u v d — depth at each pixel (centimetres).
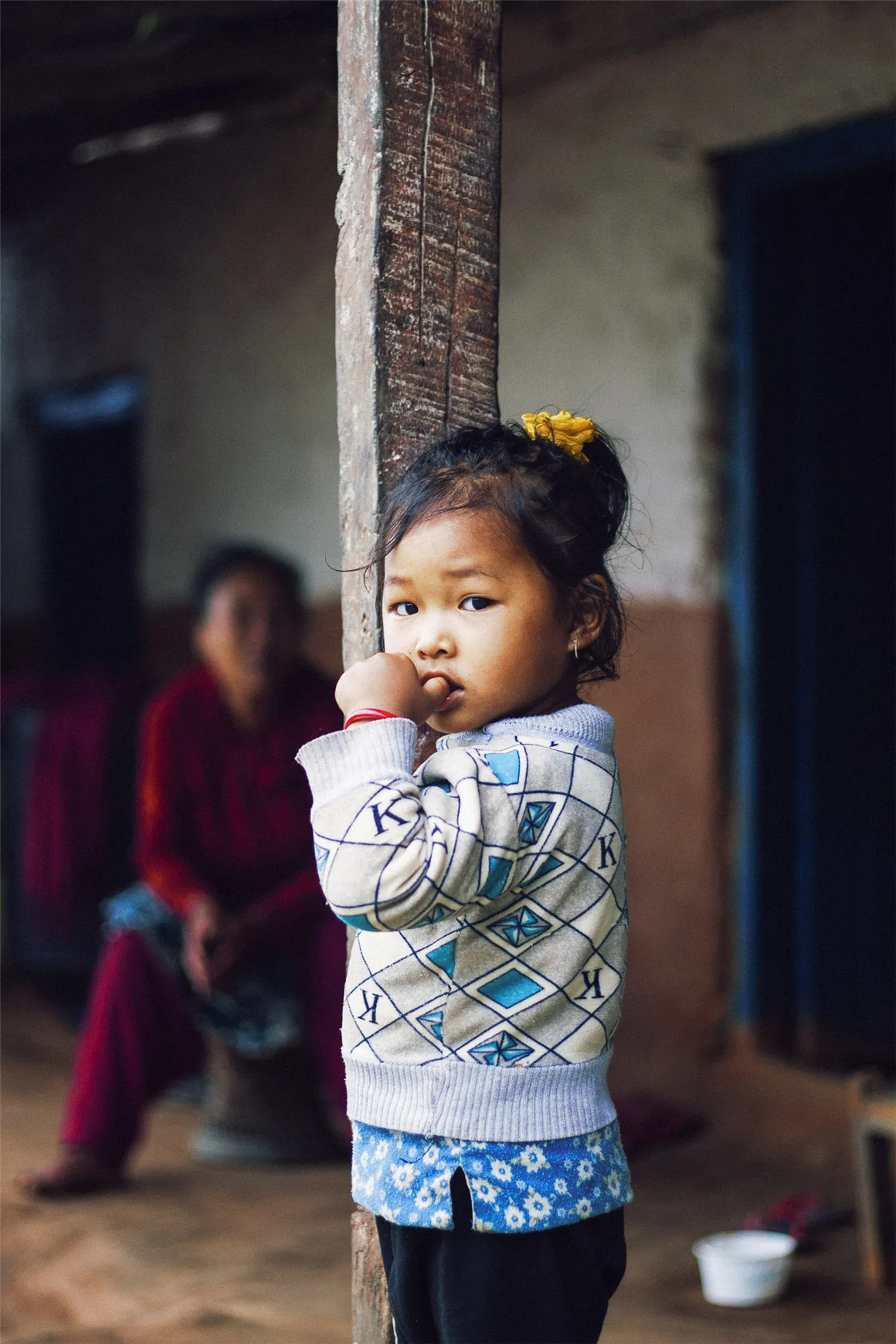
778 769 467
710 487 467
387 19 175
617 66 485
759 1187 404
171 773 408
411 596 158
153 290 683
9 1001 640
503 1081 152
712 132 462
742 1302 321
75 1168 401
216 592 402
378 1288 181
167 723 411
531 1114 153
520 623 154
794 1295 328
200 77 495
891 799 470
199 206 653
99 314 718
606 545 163
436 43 178
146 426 693
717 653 467
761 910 465
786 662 468
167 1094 503
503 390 527
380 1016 156
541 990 153
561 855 152
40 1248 371
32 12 389
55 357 751
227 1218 383
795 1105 443
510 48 508
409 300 177
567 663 166
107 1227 376
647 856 485
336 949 411
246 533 642
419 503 157
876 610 470
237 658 399
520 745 153
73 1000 623
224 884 414
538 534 154
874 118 426
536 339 516
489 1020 153
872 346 468
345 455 180
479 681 155
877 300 467
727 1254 327
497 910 152
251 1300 326
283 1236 369
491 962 153
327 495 600
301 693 418
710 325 466
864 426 468
